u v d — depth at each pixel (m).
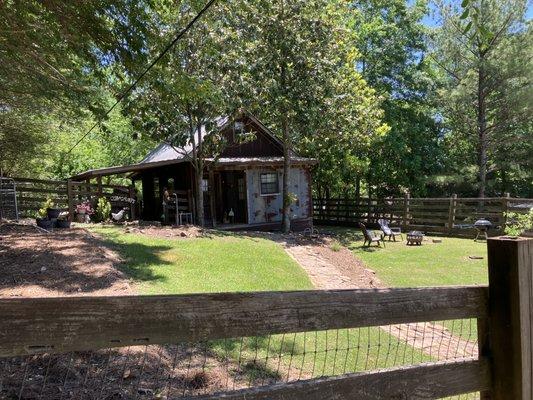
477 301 1.87
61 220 11.20
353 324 1.64
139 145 26.81
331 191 27.25
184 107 13.70
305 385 1.53
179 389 3.31
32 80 7.25
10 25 5.53
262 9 13.43
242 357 4.23
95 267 6.50
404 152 23.61
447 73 22.44
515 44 18.14
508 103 19.41
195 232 12.43
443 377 1.78
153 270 7.45
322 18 14.45
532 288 1.82
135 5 5.48
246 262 9.26
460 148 24.66
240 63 13.51
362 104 17.44
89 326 1.26
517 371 1.78
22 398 2.76
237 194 17.45
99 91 7.94
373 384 1.65
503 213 15.07
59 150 20.41
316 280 8.83
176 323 1.36
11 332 1.18
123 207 15.97
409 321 1.74
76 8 5.31
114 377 3.28
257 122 17.19
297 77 14.66
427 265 11.06
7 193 12.57
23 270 6.09
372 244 14.80
